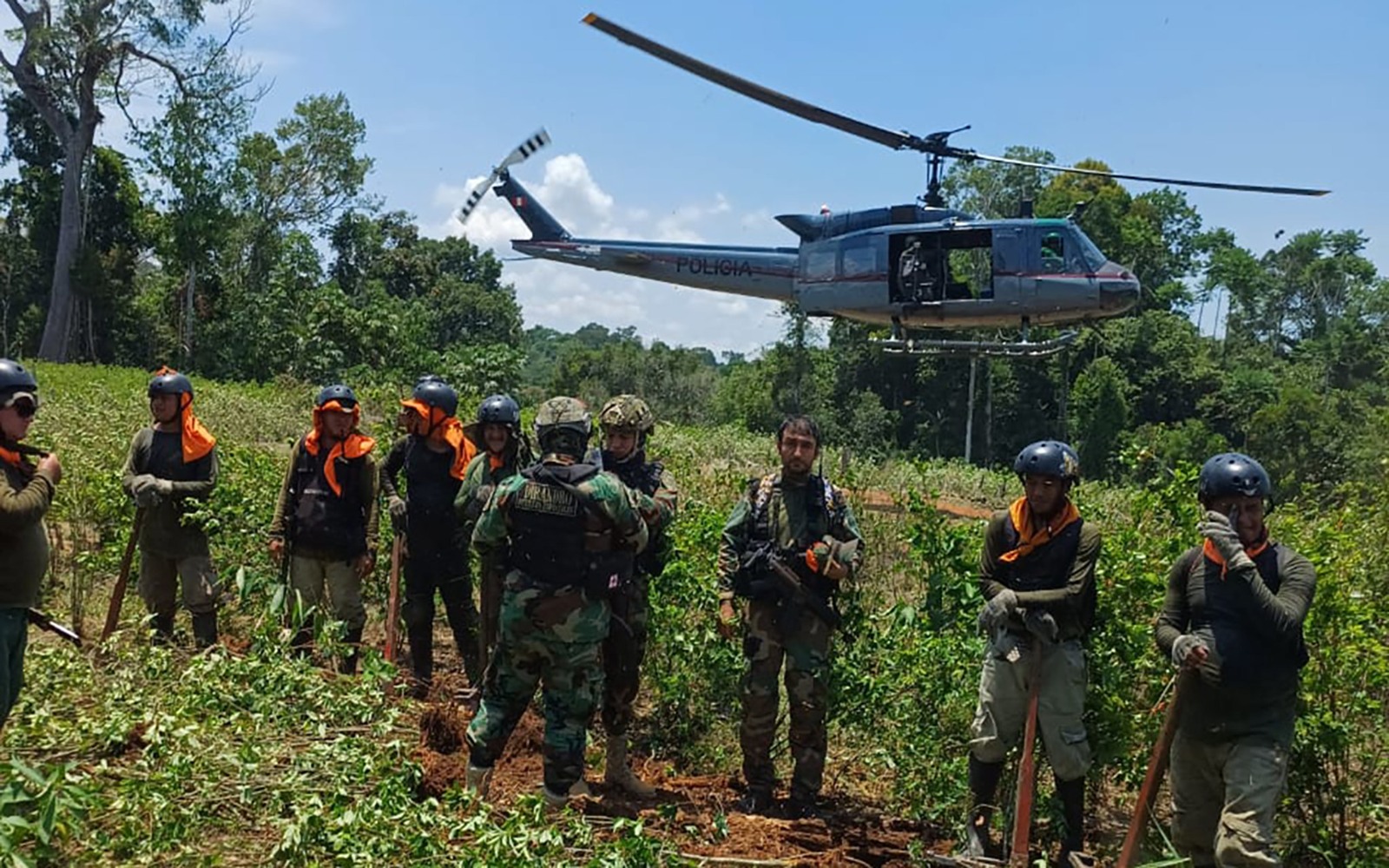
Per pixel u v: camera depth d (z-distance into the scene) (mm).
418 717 5754
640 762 5902
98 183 48312
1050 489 4488
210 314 47500
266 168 49531
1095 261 15461
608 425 5285
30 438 8992
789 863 4367
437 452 6613
